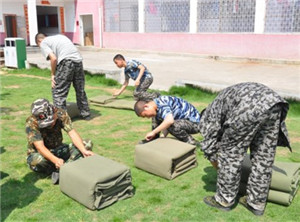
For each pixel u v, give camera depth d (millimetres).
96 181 2746
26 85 8844
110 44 19172
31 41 17766
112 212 2793
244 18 14203
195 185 3242
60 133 3461
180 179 3365
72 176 2898
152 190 3143
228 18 14664
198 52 15742
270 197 2902
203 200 2971
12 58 12047
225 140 2686
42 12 23922
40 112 3072
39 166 3330
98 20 19438
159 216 2748
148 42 17453
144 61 13875
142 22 17500
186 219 2707
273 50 13539
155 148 3469
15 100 7090
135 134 4801
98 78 9164
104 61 13602
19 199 2996
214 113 2809
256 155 2688
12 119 5645
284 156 3951
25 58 12094
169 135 4676
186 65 12609
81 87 5449
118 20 18641
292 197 2969
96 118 5668
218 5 14812
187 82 7574
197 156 3924
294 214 2766
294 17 12961
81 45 20812
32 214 2775
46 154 3174
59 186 3131
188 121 3873
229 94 2721
